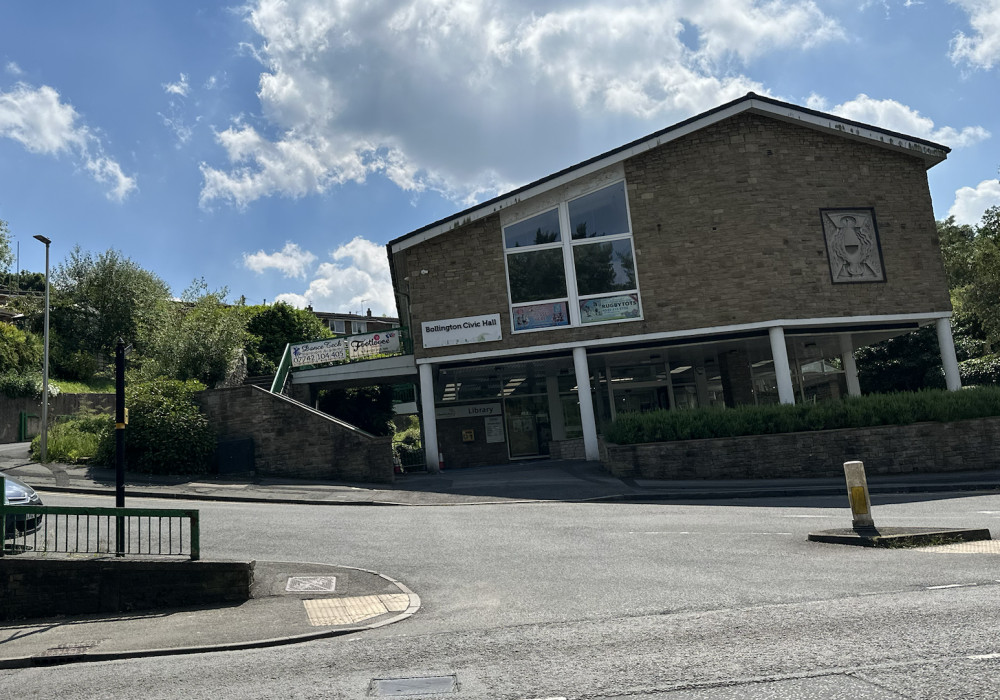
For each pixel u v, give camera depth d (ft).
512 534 39.34
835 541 31.99
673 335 76.18
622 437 66.64
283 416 69.97
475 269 78.64
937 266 79.36
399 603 26.30
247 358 115.55
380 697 16.03
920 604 20.40
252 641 22.58
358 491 61.77
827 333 81.30
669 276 76.89
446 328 78.07
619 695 14.99
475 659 18.43
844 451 62.69
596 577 27.81
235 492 60.44
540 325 77.71
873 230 78.43
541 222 79.05
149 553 30.68
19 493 44.11
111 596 29.25
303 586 29.96
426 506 54.80
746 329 75.36
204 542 38.91
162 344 95.55
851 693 14.16
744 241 76.23
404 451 101.71
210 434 69.72
